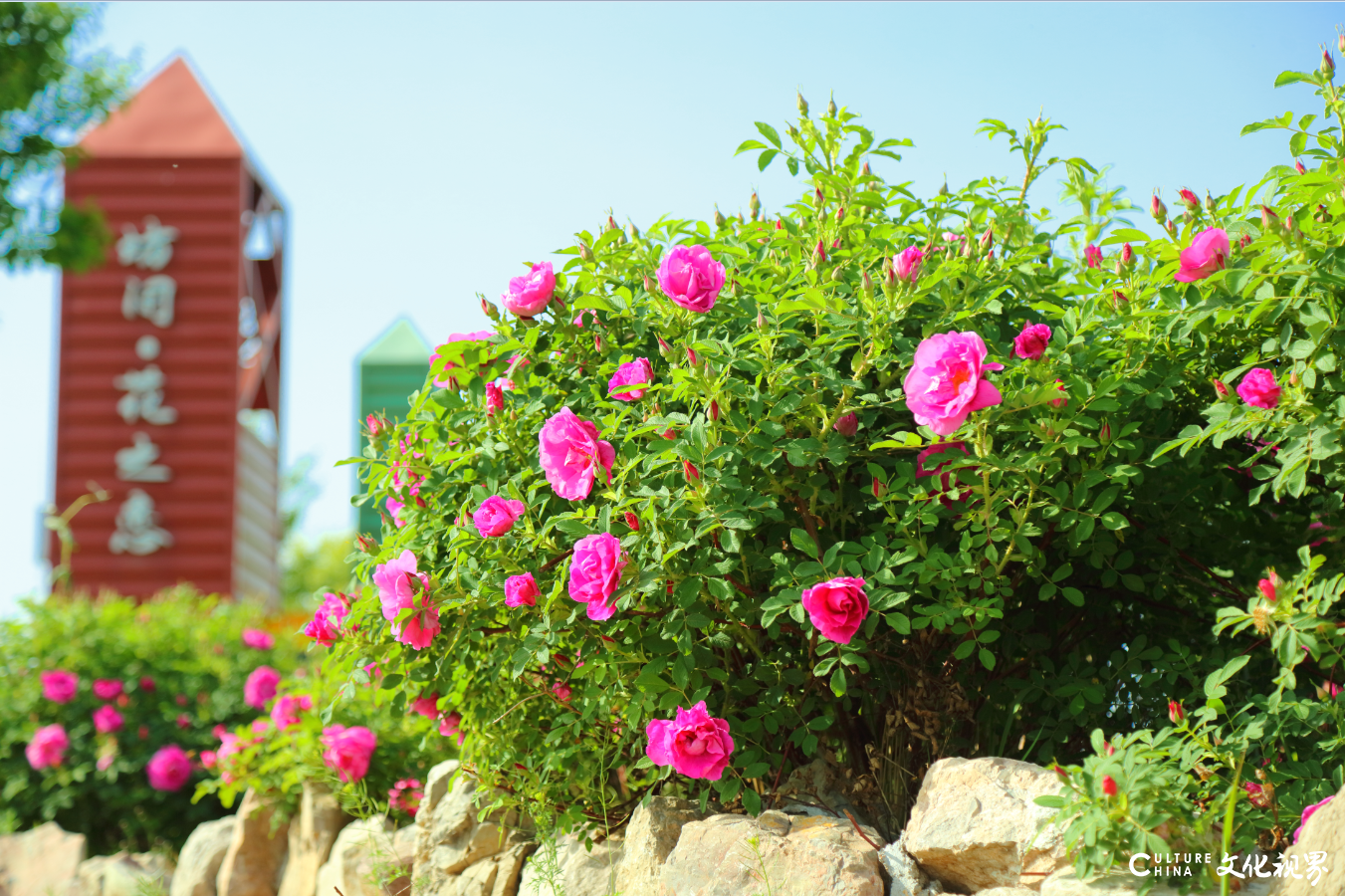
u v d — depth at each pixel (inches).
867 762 118.1
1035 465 99.4
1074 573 122.2
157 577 614.2
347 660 130.0
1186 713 108.7
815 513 113.5
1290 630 88.4
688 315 114.4
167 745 257.3
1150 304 116.7
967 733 117.6
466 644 120.2
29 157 522.3
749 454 104.4
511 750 125.5
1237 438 119.4
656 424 104.0
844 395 104.0
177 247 645.3
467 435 125.5
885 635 114.7
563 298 125.3
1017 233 137.5
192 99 671.1
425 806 145.3
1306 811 89.0
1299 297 96.6
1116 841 82.8
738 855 99.9
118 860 208.8
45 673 259.3
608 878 115.0
